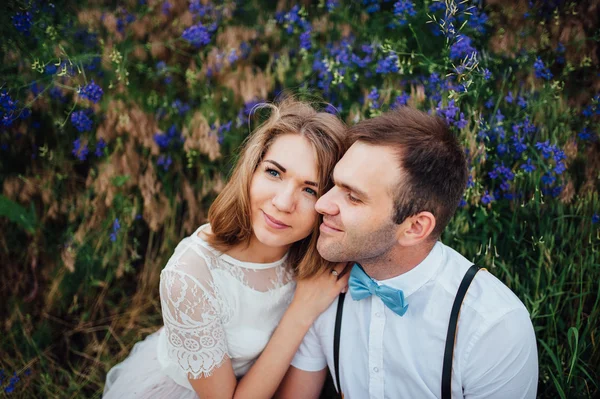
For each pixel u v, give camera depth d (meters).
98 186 2.49
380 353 1.61
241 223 1.65
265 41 2.77
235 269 1.73
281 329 1.70
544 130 2.29
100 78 2.62
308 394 1.85
